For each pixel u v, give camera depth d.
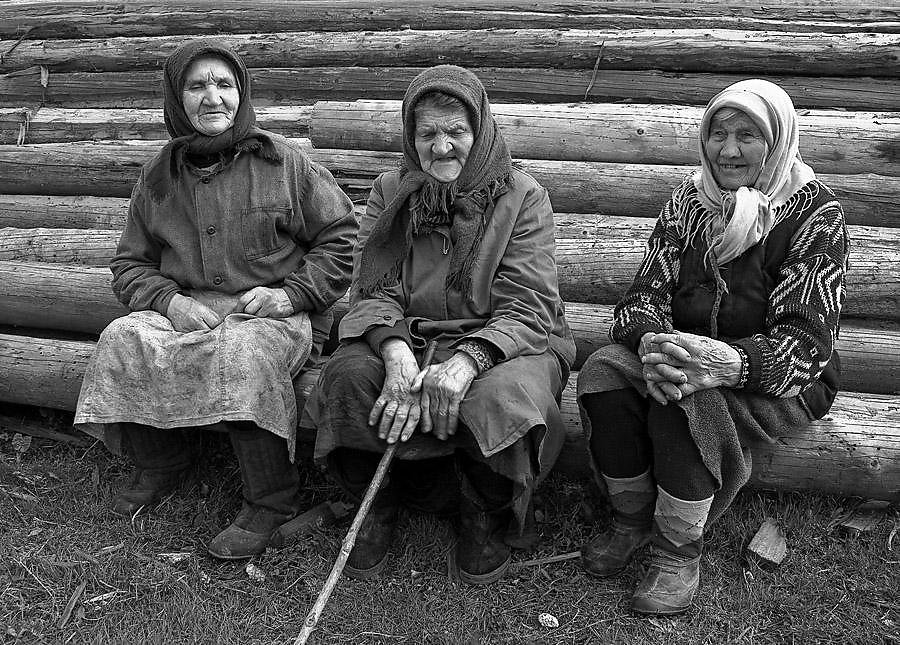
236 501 3.25
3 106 5.36
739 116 2.57
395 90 4.70
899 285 3.36
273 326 2.99
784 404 2.69
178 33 5.30
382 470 2.63
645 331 2.69
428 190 2.80
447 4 4.91
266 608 2.73
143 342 2.91
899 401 3.06
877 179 3.66
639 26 4.57
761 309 2.67
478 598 2.77
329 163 4.11
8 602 2.74
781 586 2.78
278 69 4.88
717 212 2.70
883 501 3.04
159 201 3.11
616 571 2.83
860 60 4.11
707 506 2.61
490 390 2.58
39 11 5.45
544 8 4.82
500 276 2.83
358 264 2.96
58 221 4.47
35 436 3.72
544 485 3.22
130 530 3.11
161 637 2.59
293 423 2.98
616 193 3.84
